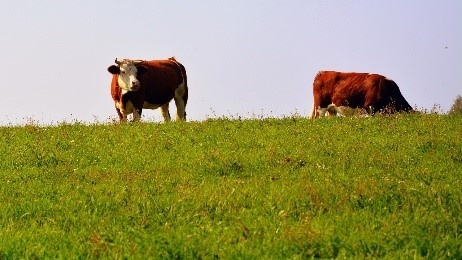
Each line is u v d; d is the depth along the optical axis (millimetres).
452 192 13344
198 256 9594
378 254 9727
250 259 9492
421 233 10477
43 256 9805
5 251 9992
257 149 19812
